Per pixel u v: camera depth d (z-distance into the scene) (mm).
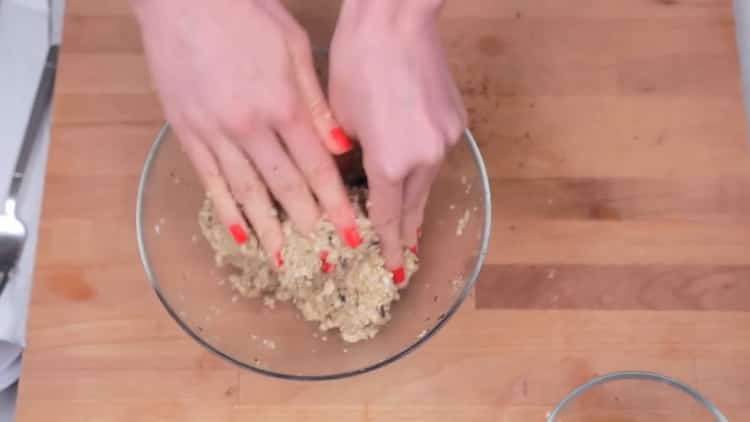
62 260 702
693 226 708
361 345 653
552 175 718
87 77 740
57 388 677
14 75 791
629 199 714
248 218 639
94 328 688
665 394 672
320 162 602
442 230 673
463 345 684
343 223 621
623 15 753
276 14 611
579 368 681
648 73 742
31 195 770
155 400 675
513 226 707
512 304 691
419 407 673
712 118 731
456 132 572
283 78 587
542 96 736
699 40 749
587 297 694
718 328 688
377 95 557
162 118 734
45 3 812
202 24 583
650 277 698
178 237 670
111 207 715
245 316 663
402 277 649
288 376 622
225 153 605
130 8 753
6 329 742
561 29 751
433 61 570
